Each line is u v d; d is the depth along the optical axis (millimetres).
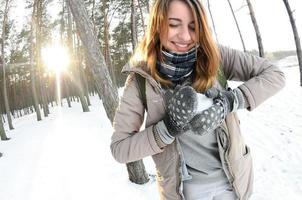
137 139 1387
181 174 1518
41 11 29047
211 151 1566
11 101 57281
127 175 7066
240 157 1588
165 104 1436
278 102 13383
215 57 1429
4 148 17234
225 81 1520
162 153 1536
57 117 27094
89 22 5875
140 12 26328
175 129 1281
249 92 1424
